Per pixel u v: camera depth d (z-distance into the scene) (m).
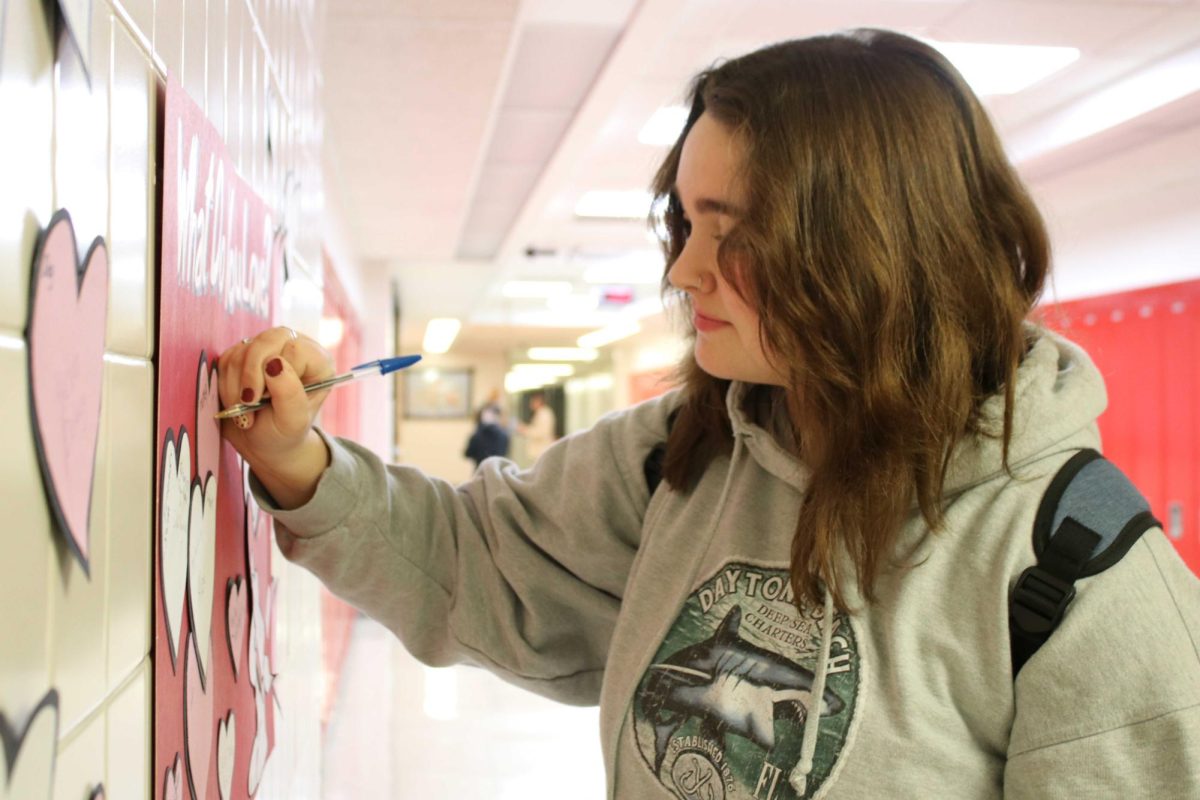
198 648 0.56
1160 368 4.26
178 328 0.51
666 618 0.78
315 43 1.32
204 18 0.59
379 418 6.69
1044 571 0.61
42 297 0.33
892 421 0.64
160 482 0.48
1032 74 3.40
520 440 16.19
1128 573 0.60
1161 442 4.24
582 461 0.94
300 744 1.12
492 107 2.91
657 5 2.44
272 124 0.87
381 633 5.34
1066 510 0.63
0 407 0.30
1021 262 0.71
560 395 19.27
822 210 0.63
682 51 3.03
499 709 3.84
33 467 0.33
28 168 0.32
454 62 2.51
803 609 0.70
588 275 8.00
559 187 4.42
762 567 0.75
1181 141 3.65
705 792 0.71
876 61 0.67
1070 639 0.60
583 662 0.97
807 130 0.64
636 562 0.85
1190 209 4.11
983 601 0.64
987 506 0.66
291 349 0.68
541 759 3.25
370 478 0.83
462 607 0.89
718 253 0.68
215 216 0.60
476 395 16.31
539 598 0.91
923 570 0.66
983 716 0.64
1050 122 3.86
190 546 0.54
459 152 3.45
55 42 0.34
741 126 0.67
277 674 0.90
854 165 0.63
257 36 0.78
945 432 0.65
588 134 3.55
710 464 0.84
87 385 0.38
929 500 0.64
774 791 0.67
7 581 0.31
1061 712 0.59
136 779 0.45
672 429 0.89
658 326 9.75
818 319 0.64
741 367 0.73
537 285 8.68
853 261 0.63
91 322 0.38
